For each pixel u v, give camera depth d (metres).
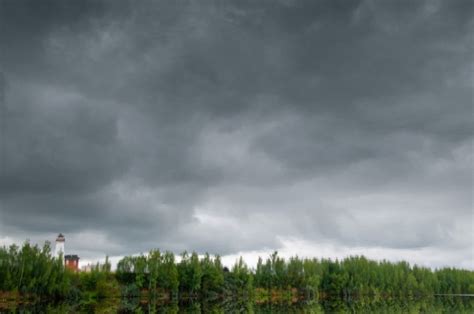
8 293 118.94
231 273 173.38
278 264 189.62
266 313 104.25
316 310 119.50
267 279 186.25
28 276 124.25
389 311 122.75
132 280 147.12
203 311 105.25
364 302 169.38
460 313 119.69
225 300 158.50
